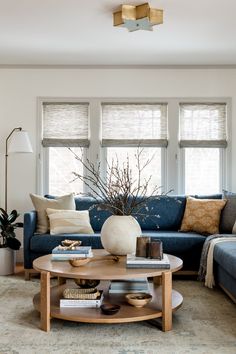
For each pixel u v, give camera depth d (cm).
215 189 545
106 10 358
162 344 262
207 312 326
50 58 504
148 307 298
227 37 426
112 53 483
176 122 539
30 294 376
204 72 538
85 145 537
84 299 298
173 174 539
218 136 541
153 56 495
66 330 287
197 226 462
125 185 349
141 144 538
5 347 257
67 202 478
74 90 538
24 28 400
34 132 536
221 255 355
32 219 444
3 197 534
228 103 538
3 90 535
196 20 378
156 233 454
